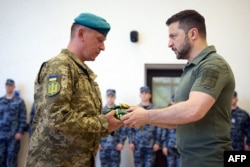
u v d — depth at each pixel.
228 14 4.67
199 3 4.70
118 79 4.70
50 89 1.29
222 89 1.35
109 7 4.76
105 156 4.33
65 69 1.34
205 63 1.36
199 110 1.25
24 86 4.73
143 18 4.73
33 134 1.39
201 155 1.36
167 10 4.71
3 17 4.80
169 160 4.27
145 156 4.35
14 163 4.44
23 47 4.77
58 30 4.77
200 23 1.45
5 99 4.53
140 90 4.51
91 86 1.49
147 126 4.35
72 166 1.35
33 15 4.80
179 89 1.48
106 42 4.74
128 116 1.41
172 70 4.96
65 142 1.34
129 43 4.73
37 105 1.38
